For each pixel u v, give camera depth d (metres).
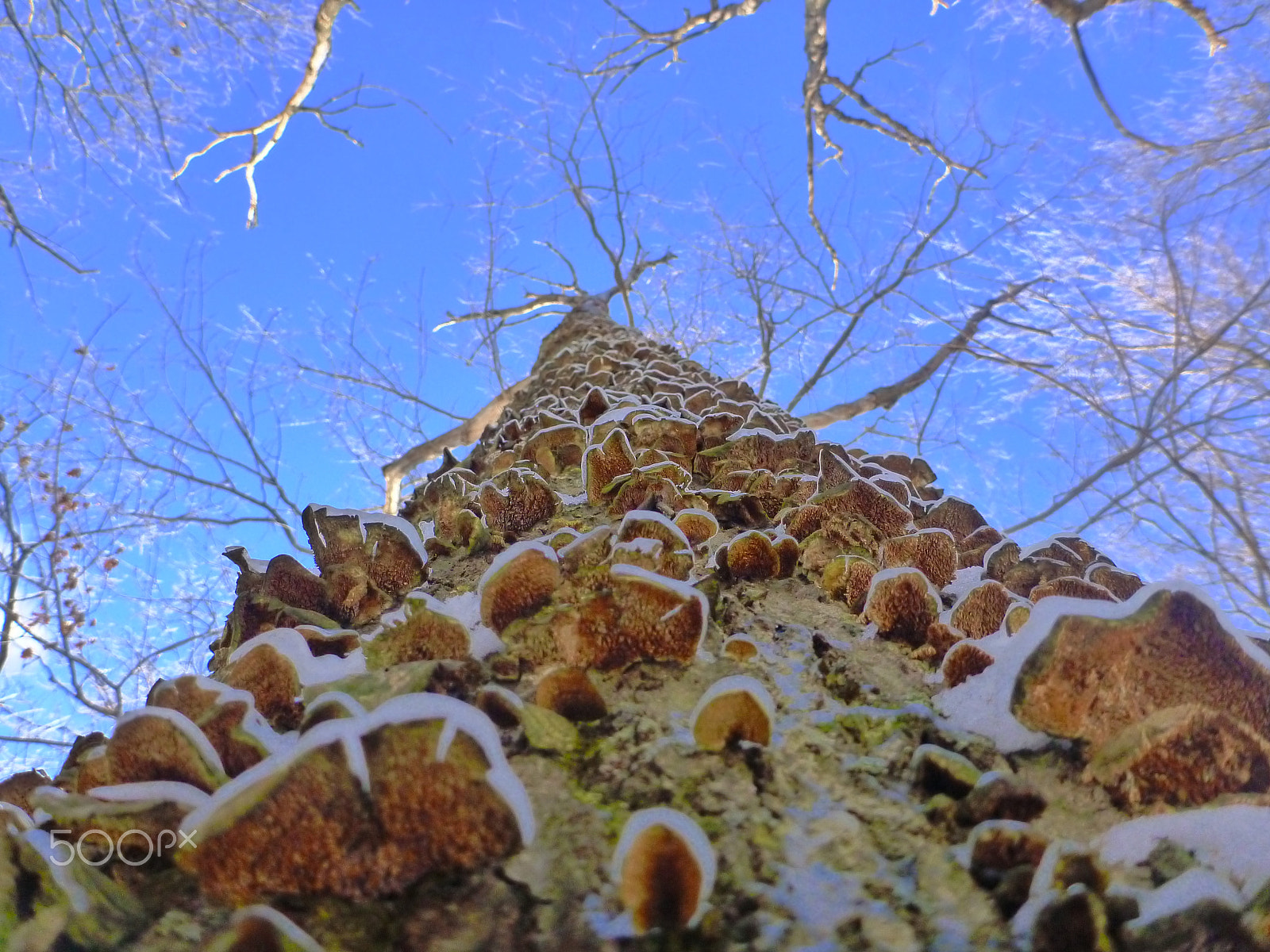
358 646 0.32
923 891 0.20
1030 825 0.21
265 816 0.19
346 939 0.19
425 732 0.20
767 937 0.19
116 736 0.22
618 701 0.25
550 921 0.19
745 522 0.41
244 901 0.19
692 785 0.22
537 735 0.23
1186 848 0.20
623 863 0.19
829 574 0.34
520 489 0.43
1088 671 0.22
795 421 0.64
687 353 2.00
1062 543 0.40
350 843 0.19
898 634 0.30
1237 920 0.17
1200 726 0.22
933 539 0.36
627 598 0.26
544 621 0.27
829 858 0.20
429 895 0.19
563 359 1.09
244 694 0.25
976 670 0.27
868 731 0.24
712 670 0.27
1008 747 0.23
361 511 0.38
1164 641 0.22
